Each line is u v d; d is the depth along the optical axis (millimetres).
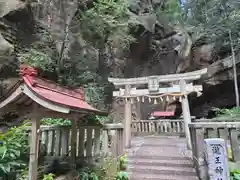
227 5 12852
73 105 3463
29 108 3504
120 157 5207
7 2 8523
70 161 4301
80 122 4871
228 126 4160
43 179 3445
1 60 7555
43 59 7750
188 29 15805
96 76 11453
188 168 4680
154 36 16875
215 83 13688
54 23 10008
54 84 4105
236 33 12672
